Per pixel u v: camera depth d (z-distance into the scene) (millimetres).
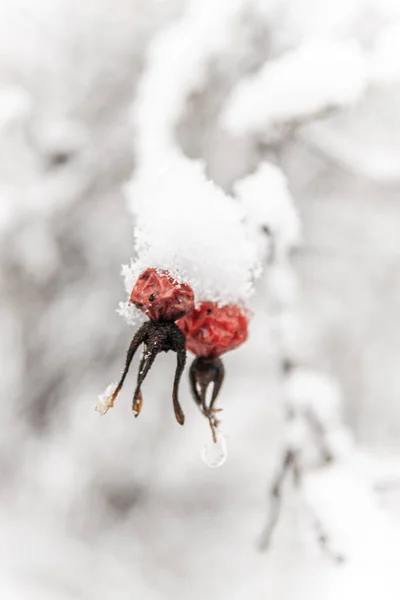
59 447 801
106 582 801
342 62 456
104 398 369
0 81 644
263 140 480
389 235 737
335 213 740
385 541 419
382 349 795
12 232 669
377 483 437
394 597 432
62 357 798
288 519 820
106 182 716
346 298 773
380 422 827
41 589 751
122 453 808
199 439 824
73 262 779
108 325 786
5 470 832
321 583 738
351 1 505
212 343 384
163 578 845
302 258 759
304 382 447
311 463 447
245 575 813
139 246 375
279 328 451
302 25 519
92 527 862
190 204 375
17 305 770
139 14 685
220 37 504
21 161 605
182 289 371
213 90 583
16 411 814
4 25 637
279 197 431
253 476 838
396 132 501
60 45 658
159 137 488
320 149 503
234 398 801
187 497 896
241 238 379
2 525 822
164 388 821
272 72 464
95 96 688
